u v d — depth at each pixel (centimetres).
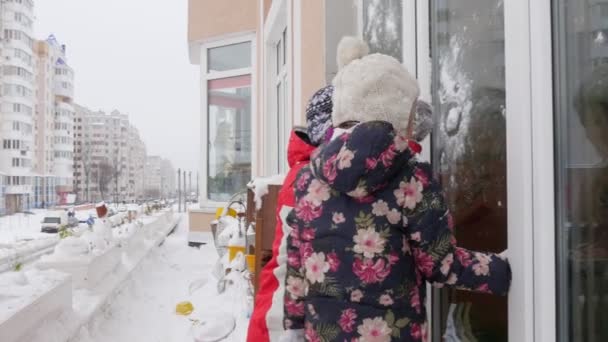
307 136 174
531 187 126
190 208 1023
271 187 233
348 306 124
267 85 687
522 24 128
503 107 149
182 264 819
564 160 121
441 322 186
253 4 889
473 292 166
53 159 7594
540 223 123
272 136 688
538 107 124
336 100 133
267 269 176
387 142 117
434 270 123
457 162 176
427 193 122
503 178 149
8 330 270
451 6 180
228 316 384
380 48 260
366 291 123
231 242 493
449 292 181
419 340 124
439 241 121
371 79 124
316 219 132
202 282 594
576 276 120
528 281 125
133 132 10050
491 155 155
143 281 668
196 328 367
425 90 195
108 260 554
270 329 168
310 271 131
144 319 472
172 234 1501
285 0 511
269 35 650
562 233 120
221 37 938
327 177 124
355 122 127
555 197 121
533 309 125
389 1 246
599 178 116
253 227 311
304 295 142
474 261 125
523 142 127
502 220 150
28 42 6694
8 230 2509
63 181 7700
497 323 153
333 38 307
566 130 121
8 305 297
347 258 125
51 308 343
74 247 489
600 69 114
